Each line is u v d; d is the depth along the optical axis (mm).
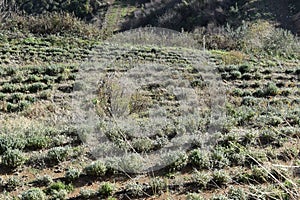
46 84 11492
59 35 19859
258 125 8414
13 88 10891
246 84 12141
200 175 5941
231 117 8766
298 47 20453
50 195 5574
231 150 6875
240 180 5992
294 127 8078
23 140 7109
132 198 5586
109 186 5668
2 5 24484
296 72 13797
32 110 9422
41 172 6297
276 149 7012
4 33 18422
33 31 20469
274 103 10398
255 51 18703
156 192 5707
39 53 15500
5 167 6359
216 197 5418
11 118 8852
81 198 5578
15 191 5723
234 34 22328
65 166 6500
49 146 7258
